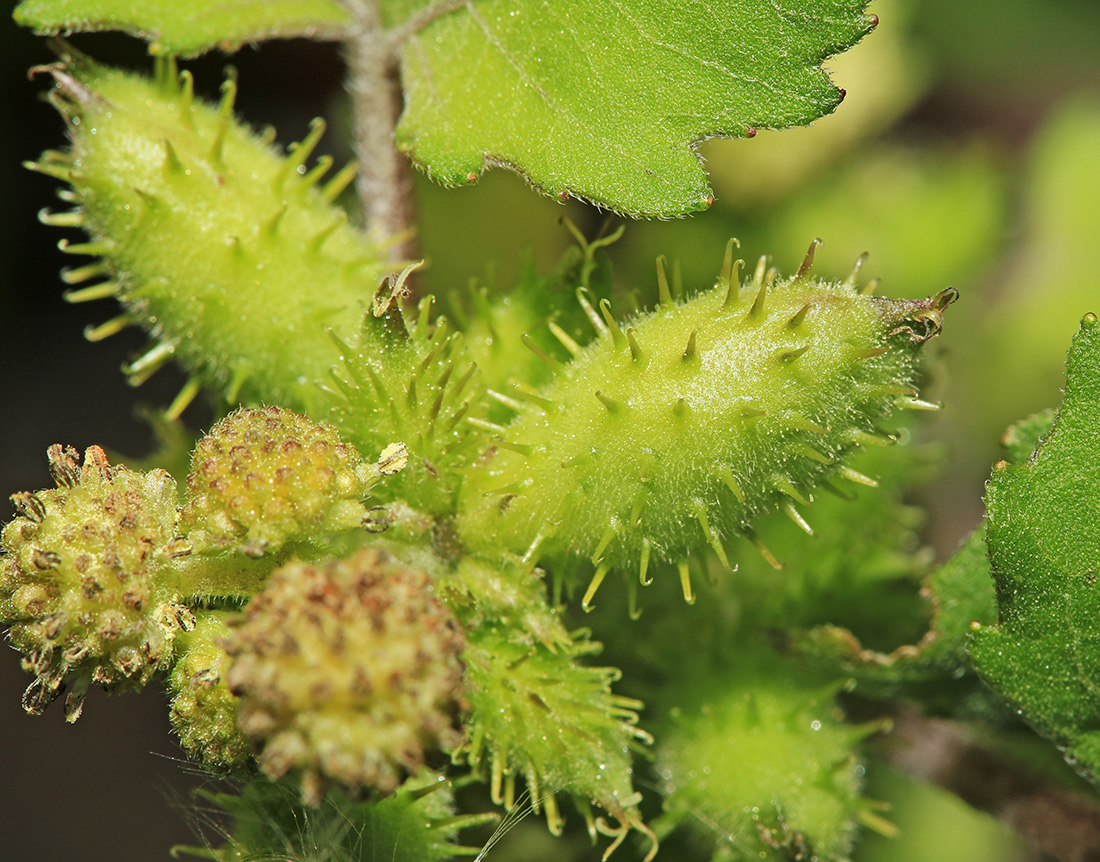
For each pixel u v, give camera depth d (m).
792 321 0.13
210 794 0.13
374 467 0.13
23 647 0.13
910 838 0.17
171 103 0.14
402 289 0.13
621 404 0.13
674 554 0.13
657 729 0.14
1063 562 0.14
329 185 0.14
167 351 0.14
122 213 0.14
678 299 0.14
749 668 0.14
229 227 0.14
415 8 0.14
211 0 0.14
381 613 0.12
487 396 0.14
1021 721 0.15
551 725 0.13
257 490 0.13
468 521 0.13
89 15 0.14
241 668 0.12
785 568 0.15
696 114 0.14
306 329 0.14
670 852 0.14
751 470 0.13
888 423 0.15
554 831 0.14
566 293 0.14
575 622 0.14
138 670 0.13
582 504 0.13
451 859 0.14
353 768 0.12
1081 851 0.15
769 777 0.14
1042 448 0.14
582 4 0.14
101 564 0.13
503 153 0.14
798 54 0.14
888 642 0.15
